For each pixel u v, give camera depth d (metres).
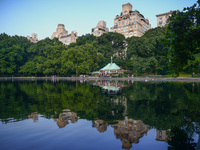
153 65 53.41
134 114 7.14
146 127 5.48
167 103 9.55
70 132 5.00
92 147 3.96
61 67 66.62
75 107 8.59
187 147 4.03
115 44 86.56
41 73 81.00
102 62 75.56
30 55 84.75
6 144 4.14
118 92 14.84
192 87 18.95
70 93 14.60
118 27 121.56
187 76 44.53
